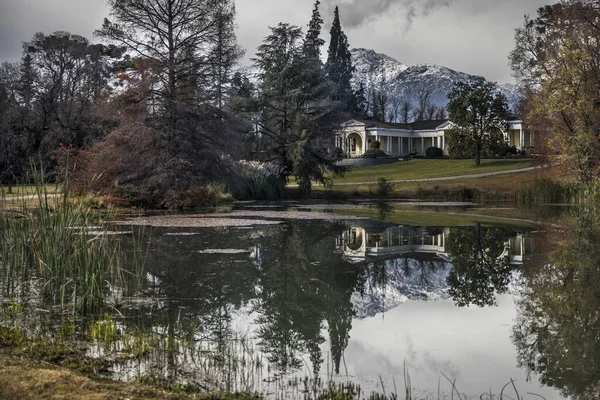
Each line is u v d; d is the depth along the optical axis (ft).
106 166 85.71
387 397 16.21
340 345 21.83
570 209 95.04
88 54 187.32
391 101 534.78
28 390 14.44
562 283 34.30
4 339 19.79
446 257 44.75
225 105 143.43
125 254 40.93
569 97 106.22
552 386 17.42
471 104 193.36
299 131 135.85
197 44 100.27
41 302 26.05
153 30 99.35
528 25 138.92
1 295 27.17
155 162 88.63
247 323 24.68
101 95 119.24
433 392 16.76
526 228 65.00
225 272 35.96
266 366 18.88
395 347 21.65
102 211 65.98
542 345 21.85
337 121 166.09
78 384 15.10
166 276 34.24
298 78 150.92
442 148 262.26
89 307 25.76
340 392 16.35
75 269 29.48
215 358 19.27
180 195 91.86
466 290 32.73
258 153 143.33
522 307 28.40
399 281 35.32
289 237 55.42
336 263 41.60
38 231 30.63
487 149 196.13
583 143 100.94
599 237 55.98
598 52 106.42
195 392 15.72
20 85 175.52
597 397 16.53
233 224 65.87
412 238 56.13
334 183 170.19
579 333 23.47
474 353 20.94
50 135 131.44
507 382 17.76
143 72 91.45
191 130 92.79
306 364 19.30
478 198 126.72
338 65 264.93
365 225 68.23
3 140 104.73
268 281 34.17
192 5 98.53
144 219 70.54
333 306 28.58
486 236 57.77
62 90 170.71
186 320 24.45
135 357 18.76
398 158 235.61
